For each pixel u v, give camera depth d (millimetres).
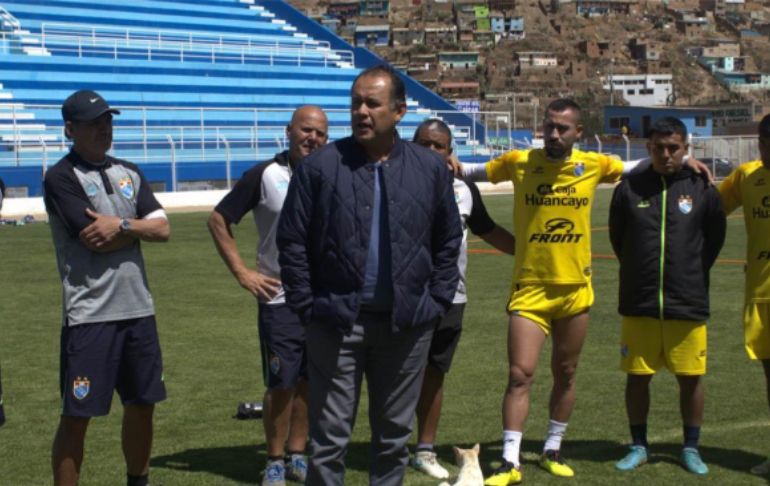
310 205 4562
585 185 5832
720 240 6020
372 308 4562
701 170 5973
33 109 37125
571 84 163000
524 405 5820
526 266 5871
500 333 10531
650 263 5926
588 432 6824
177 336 10492
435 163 4664
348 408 4633
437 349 6051
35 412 7492
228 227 5934
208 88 43844
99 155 5227
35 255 18078
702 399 6051
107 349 5152
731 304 12180
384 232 4539
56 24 41875
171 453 6438
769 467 5918
